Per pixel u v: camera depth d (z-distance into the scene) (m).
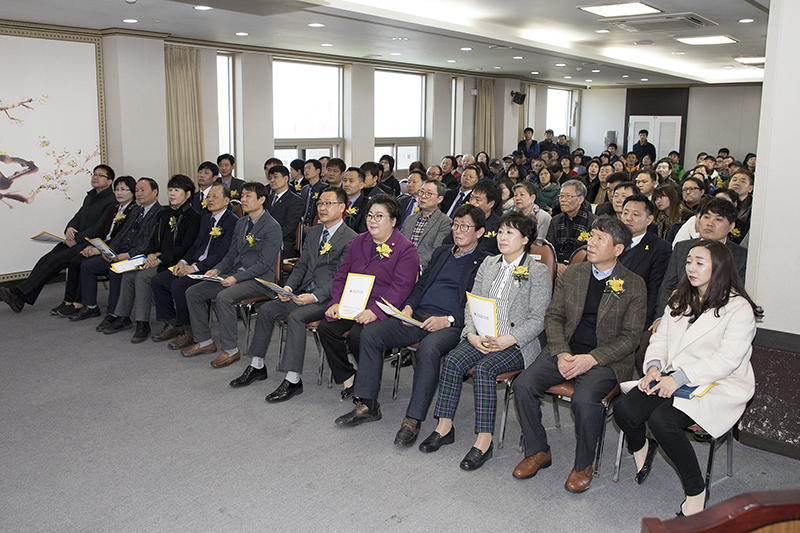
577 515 2.48
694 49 9.82
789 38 2.83
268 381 3.86
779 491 1.21
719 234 3.06
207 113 7.68
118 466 2.83
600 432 2.69
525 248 3.05
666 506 2.55
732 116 14.48
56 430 3.18
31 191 6.09
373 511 2.49
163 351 4.38
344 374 3.53
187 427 3.22
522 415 2.75
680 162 15.08
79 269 5.17
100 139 6.55
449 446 3.06
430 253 4.30
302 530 2.37
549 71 11.32
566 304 2.93
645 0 6.14
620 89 15.38
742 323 2.42
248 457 2.92
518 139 12.90
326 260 3.83
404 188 8.79
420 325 3.16
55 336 4.69
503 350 2.93
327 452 2.97
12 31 5.82
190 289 4.21
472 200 4.14
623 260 3.24
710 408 2.40
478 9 6.77
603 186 6.83
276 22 6.23
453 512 2.49
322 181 6.16
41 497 2.58
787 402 2.95
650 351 2.64
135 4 5.28
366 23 6.32
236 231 4.38
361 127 9.61
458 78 11.42
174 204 4.69
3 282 5.99
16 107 5.91
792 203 2.90
